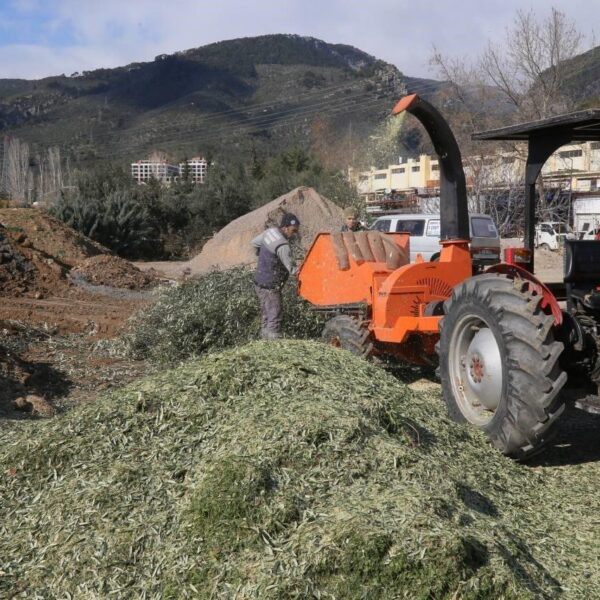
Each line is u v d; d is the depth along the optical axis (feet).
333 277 24.30
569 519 12.78
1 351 24.11
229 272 28.30
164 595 9.36
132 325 29.99
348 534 9.41
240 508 10.07
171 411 12.94
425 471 11.37
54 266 43.45
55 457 12.25
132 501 10.94
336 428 11.70
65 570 9.93
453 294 16.78
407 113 20.27
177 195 105.19
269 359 14.56
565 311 16.30
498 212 95.81
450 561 9.08
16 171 193.57
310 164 120.26
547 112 103.65
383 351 22.72
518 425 14.58
